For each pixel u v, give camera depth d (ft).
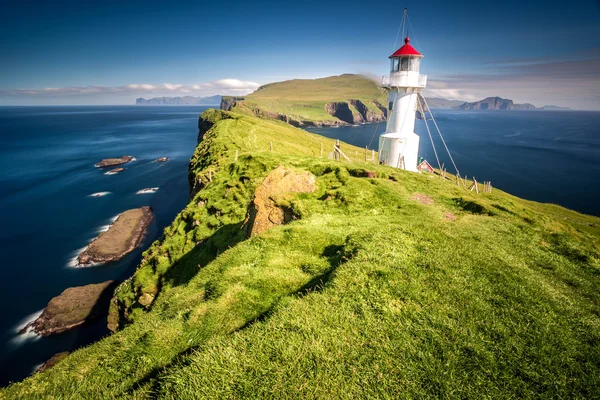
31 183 312.29
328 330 26.63
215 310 37.14
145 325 40.98
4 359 113.39
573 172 379.55
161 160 413.59
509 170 385.29
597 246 78.59
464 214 75.05
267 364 23.59
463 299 31.07
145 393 24.08
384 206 73.15
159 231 209.15
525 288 35.01
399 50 138.31
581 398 21.91
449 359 23.88
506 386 22.26
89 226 217.97
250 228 69.31
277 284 40.34
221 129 249.55
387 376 22.45
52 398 28.94
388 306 29.27
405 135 144.97
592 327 30.30
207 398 21.44
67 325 126.93
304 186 75.97
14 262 173.27
